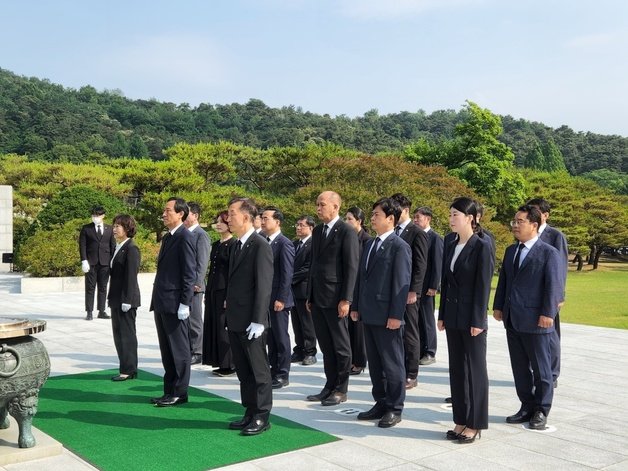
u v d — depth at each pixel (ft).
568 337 29.07
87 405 16.49
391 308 14.94
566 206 103.24
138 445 13.37
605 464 12.54
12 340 12.54
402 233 19.39
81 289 47.67
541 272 15.28
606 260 139.64
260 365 14.42
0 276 60.44
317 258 17.06
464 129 92.53
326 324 17.13
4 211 72.02
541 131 295.69
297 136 208.64
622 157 228.63
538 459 12.79
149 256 52.47
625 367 22.35
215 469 12.00
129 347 19.34
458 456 12.91
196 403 16.84
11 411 12.52
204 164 86.94
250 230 14.80
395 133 318.24
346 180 62.28
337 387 17.19
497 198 92.38
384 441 13.83
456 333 14.12
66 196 59.21
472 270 13.96
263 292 14.20
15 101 220.23
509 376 20.62
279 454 12.88
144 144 203.92
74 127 201.77
